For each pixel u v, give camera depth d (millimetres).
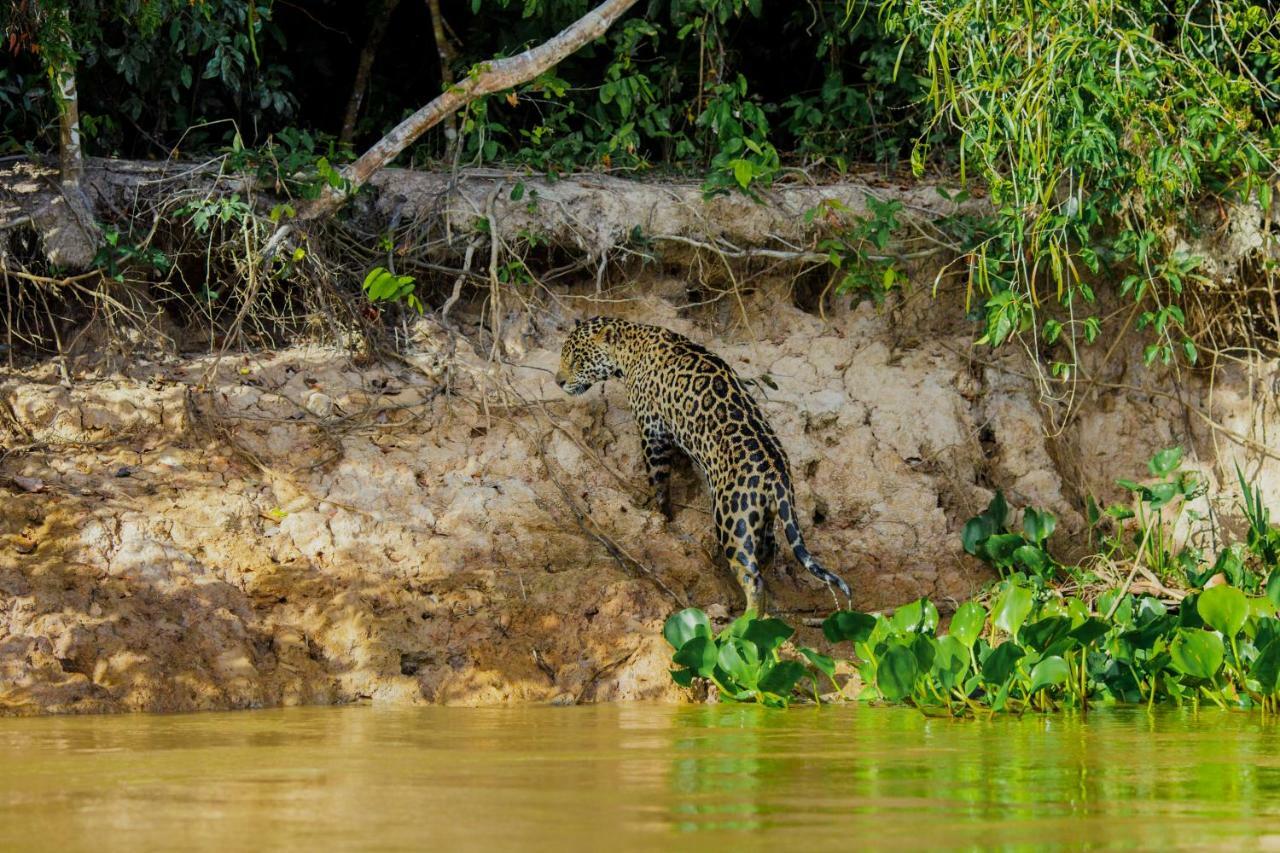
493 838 4762
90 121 13461
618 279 14688
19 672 9555
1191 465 14797
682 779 6234
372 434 12586
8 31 12625
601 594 11047
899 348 14656
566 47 13586
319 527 11438
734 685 10242
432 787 5973
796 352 14359
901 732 8289
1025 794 5820
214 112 16250
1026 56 12375
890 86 16641
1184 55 12719
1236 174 14273
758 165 14031
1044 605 11625
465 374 13398
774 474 11602
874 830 4945
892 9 14703
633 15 17141
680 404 12367
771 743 7648
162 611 10344
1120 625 11273
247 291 13328
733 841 4707
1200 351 15078
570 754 7145
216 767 6633
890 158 16469
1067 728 8617
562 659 10656
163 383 12695
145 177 13680
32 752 7246
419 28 17672
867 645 10266
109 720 8930
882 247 14008
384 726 8539
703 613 10375
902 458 13656
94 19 13320
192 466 11844
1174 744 7738
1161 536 13398
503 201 14094
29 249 12977
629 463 13305
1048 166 12586
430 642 10578
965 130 12867
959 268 14789
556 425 12953
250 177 13586
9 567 10281
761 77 18047
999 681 9398
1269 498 14688
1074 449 14750
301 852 4523
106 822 5121
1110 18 12359
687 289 14789
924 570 12938
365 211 14266
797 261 14602
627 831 4902
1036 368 14469
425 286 14484
